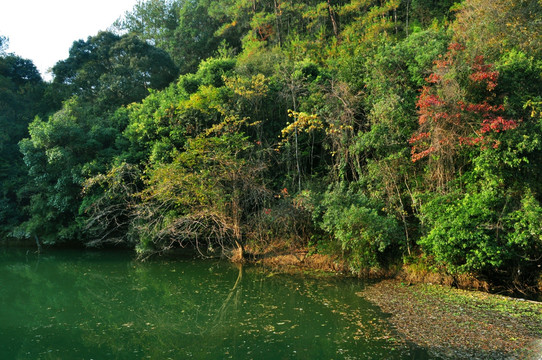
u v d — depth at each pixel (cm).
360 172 1447
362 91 1491
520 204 1065
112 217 1767
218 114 1750
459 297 1032
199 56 3506
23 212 2158
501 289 1116
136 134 1933
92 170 1823
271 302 1082
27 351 777
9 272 1584
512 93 1162
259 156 1630
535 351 682
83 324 959
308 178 1666
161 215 1548
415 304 987
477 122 1132
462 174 1255
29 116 2620
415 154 1211
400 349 715
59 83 2727
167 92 2131
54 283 1405
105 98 2480
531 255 1083
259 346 766
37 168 1966
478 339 747
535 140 1016
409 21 2477
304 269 1459
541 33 1270
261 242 1608
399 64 1404
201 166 1498
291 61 2081
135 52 2748
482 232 1037
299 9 2753
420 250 1275
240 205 1591
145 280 1416
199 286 1307
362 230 1225
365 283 1242
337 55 2102
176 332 889
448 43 1342
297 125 1609
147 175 1734
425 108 1179
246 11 3062
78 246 2084
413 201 1266
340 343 757
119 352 768
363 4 2423
